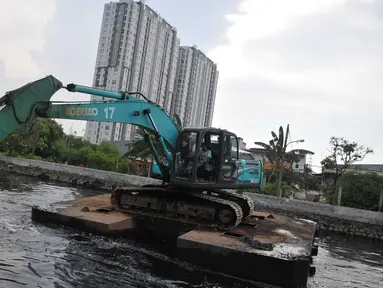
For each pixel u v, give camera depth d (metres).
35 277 6.35
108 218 9.78
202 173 9.88
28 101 7.31
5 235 8.55
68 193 20.97
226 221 9.65
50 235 8.97
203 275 7.51
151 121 10.02
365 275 10.07
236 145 10.75
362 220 19.89
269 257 7.18
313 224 12.09
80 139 48.28
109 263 7.67
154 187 11.16
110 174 27.20
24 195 16.84
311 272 9.34
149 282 6.84
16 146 37.69
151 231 10.56
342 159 24.58
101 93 9.01
